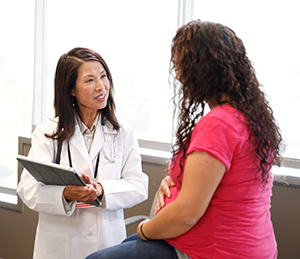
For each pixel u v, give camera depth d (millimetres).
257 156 938
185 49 960
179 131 1022
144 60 2330
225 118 913
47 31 2588
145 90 2350
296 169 1939
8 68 2768
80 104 1645
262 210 1002
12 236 2760
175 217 921
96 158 1641
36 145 1610
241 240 940
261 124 959
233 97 960
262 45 1957
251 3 1964
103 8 2416
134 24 2336
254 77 1018
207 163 882
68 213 1539
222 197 933
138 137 2412
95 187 1532
